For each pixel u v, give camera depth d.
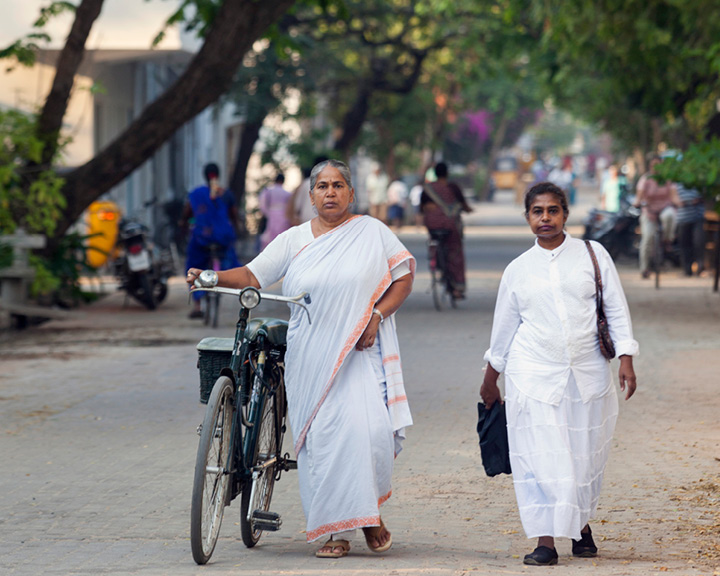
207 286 14.46
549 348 14.34
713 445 21.30
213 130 101.56
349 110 92.94
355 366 14.58
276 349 15.52
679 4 45.31
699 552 14.52
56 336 38.12
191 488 18.59
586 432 14.37
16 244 42.66
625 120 89.50
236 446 14.80
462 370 30.41
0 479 19.27
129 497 18.03
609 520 16.38
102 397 27.02
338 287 14.46
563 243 14.62
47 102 43.91
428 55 94.06
